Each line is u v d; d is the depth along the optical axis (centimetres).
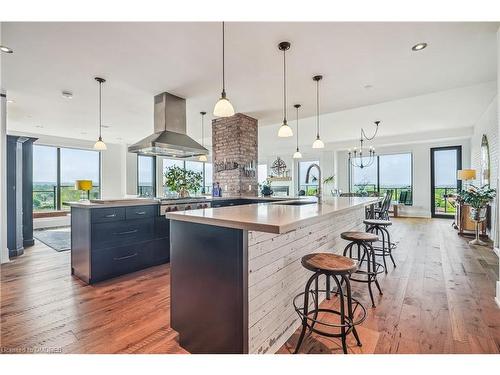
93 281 288
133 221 328
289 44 252
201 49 260
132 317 213
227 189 516
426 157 816
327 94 394
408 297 247
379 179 920
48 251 428
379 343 176
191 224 174
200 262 167
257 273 155
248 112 493
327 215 187
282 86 360
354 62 291
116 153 849
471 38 243
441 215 804
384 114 549
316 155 1027
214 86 359
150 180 916
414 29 229
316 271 162
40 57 274
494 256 387
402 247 445
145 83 347
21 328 196
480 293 254
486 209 481
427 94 422
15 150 397
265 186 519
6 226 369
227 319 152
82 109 468
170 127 390
